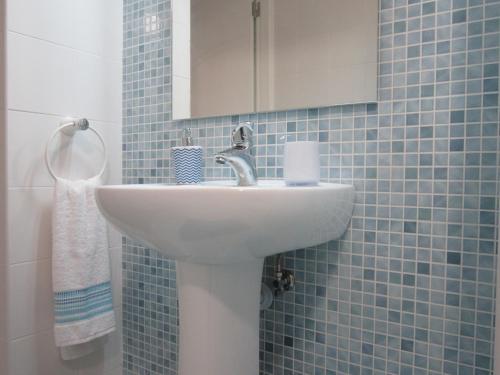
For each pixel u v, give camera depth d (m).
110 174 1.48
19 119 1.21
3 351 1.21
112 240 1.49
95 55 1.42
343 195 0.94
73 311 1.23
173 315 1.38
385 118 0.98
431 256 0.93
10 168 1.19
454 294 0.90
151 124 1.43
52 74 1.29
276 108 1.15
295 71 1.11
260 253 0.82
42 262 1.27
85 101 1.39
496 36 0.85
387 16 0.97
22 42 1.21
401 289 0.96
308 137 1.10
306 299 1.11
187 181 1.20
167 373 1.40
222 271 0.92
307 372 1.11
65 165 1.33
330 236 0.96
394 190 0.97
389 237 0.98
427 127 0.92
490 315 0.86
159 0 1.41
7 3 1.17
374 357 1.00
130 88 1.49
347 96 1.02
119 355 1.51
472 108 0.87
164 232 0.76
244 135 1.04
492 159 0.86
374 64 0.98
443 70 0.90
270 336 1.17
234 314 0.95
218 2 1.27
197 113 1.32
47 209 1.28
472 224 0.88
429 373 0.93
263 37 1.17
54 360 1.31
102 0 1.44
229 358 0.95
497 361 0.67
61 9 1.31
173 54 1.37
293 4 1.11
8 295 1.19
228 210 0.69
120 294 1.51
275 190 0.71
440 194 0.91
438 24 0.91
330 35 1.05
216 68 1.27
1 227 1.20
